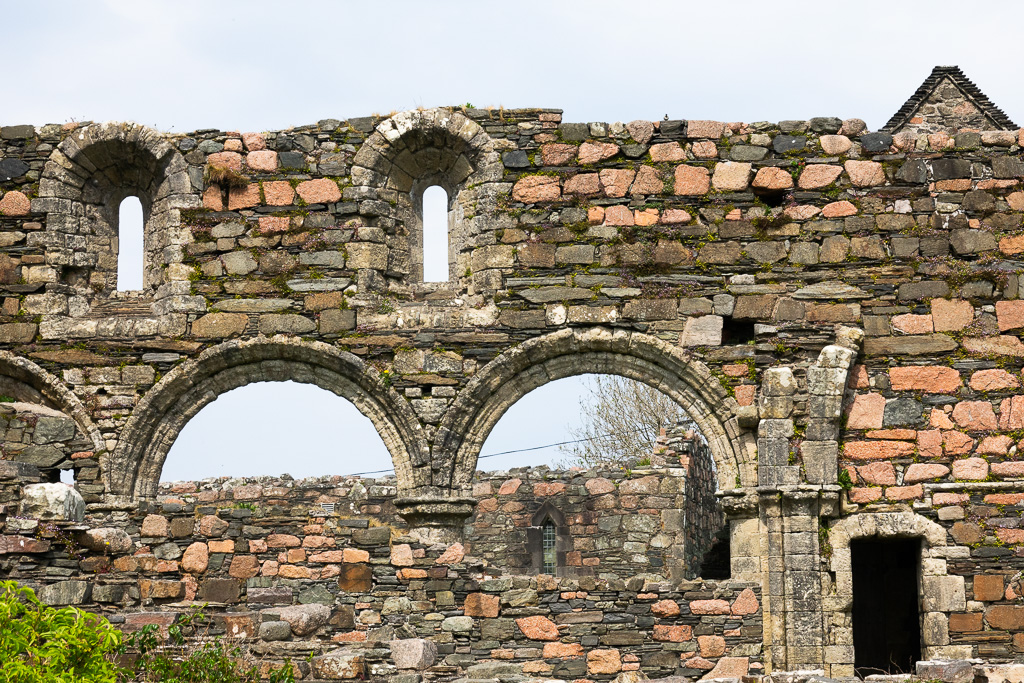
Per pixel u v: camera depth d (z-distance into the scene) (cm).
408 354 2602
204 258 2667
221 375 2636
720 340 2570
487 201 2653
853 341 2534
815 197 2617
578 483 3225
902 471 2492
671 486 3152
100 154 2755
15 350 2652
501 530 3253
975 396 2520
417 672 1842
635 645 2297
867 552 2762
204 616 1881
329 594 2139
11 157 2747
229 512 2138
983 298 2559
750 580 2427
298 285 2645
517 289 2611
